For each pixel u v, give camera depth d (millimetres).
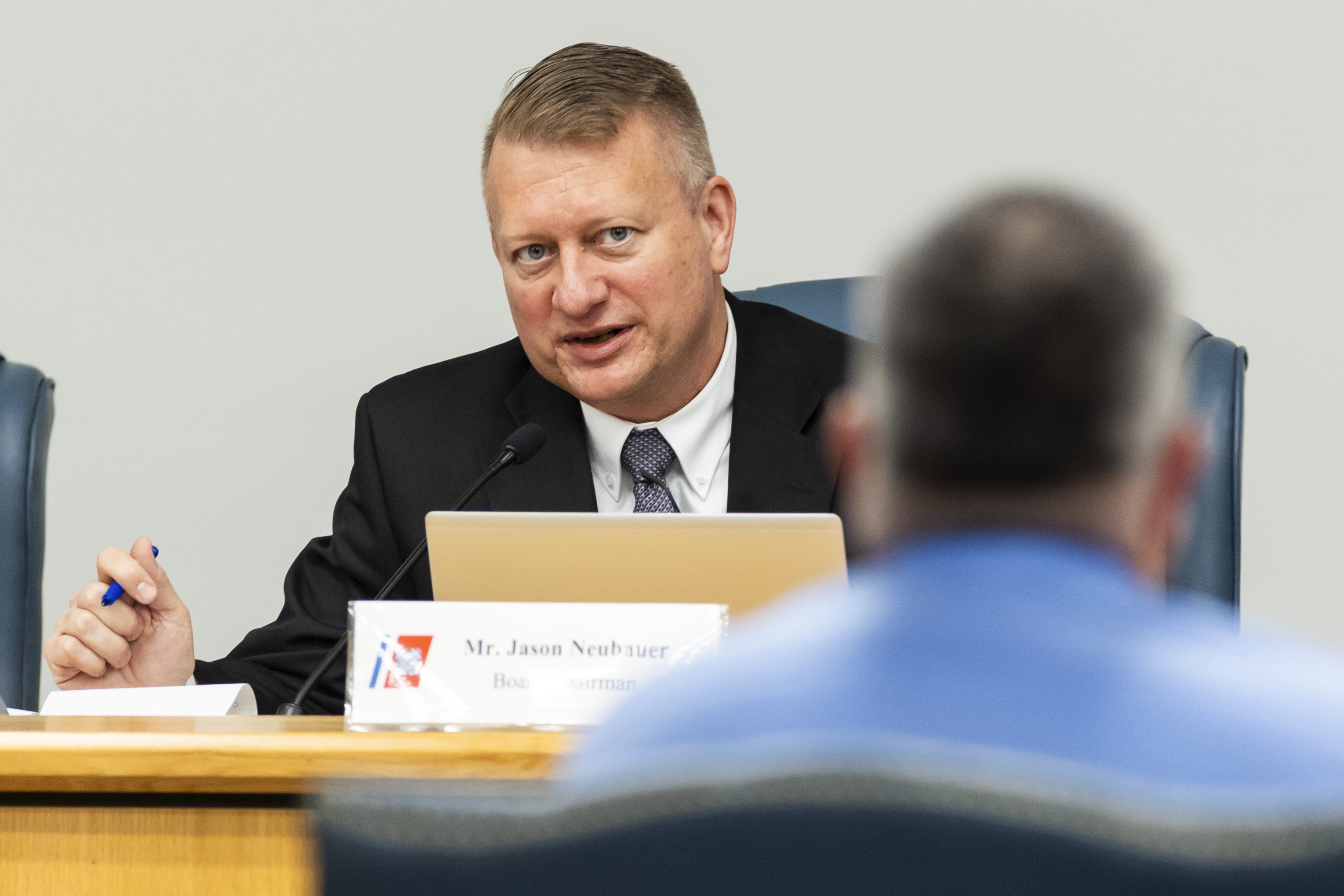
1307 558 6684
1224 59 6738
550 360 4395
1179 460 1282
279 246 7398
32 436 5285
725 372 4668
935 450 1198
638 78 4332
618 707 1223
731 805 1054
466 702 2480
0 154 7484
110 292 7453
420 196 7336
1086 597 1146
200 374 7418
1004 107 6867
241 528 7383
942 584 1165
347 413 7371
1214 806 1004
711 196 4539
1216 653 1146
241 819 2303
